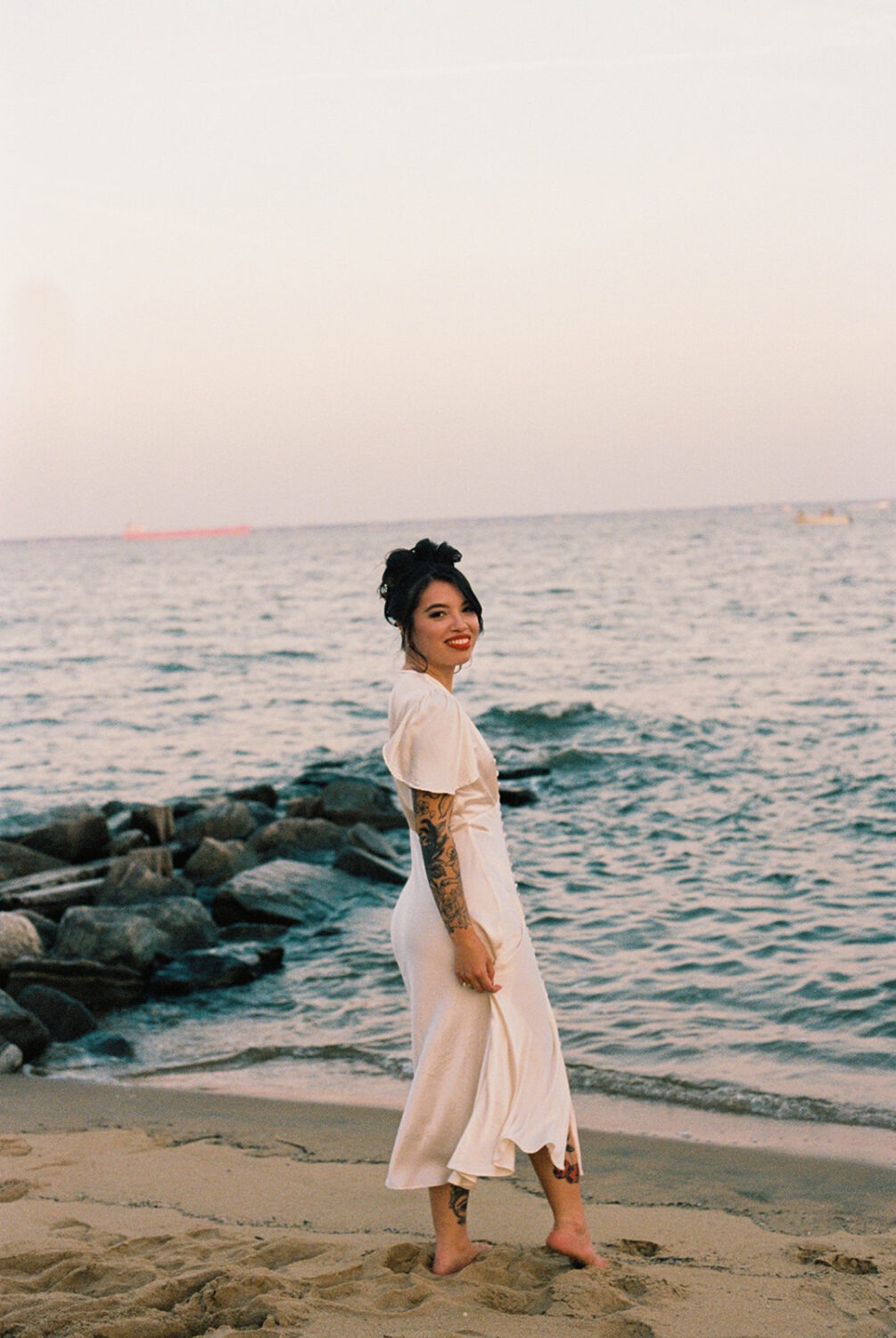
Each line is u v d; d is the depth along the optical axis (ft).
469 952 9.90
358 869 34.91
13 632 150.51
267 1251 10.75
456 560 10.96
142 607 189.88
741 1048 19.47
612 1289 9.73
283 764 59.26
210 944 28.40
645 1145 15.42
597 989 23.04
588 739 56.80
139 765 60.49
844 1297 9.97
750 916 27.50
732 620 119.65
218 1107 17.49
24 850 36.17
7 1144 15.17
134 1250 11.07
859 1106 16.83
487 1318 9.21
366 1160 14.64
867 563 204.74
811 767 46.47
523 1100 10.09
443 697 10.18
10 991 24.84
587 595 164.45
